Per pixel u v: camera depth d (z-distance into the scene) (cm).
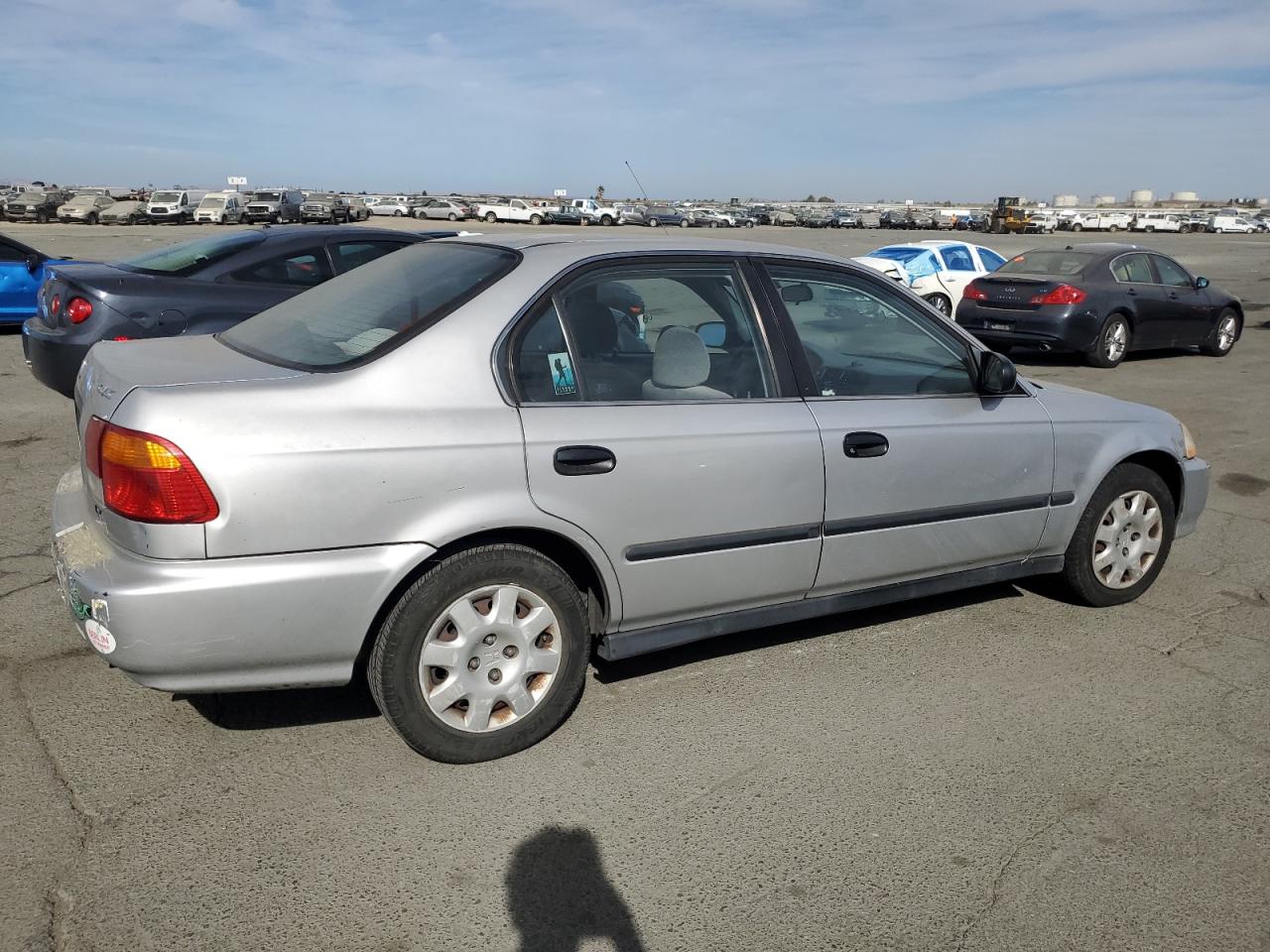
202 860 275
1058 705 378
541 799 309
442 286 338
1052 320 1216
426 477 299
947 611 467
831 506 371
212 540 280
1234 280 2648
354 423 294
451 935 250
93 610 280
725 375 362
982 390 409
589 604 352
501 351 319
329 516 289
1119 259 1271
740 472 349
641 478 332
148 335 706
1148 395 1051
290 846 282
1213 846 295
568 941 250
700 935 254
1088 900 271
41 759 320
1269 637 446
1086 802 316
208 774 315
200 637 281
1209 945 256
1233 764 340
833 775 327
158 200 5100
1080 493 441
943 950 251
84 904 256
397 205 6869
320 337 332
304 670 299
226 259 748
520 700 329
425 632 308
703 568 352
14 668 380
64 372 706
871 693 384
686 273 361
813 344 383
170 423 278
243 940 246
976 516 411
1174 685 397
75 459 665
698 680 391
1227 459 773
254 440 283
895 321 402
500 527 310
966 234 6469
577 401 330
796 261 384
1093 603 467
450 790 312
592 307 343
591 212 6438
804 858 285
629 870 278
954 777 327
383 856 279
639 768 328
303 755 329
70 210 4894
